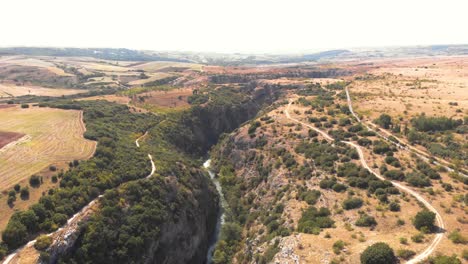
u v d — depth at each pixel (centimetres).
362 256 4947
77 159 7944
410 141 10638
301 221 6969
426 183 7381
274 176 9894
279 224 7475
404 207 6519
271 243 6662
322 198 7556
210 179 11844
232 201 10488
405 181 7656
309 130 11662
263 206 9144
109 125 11719
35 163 7388
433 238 5303
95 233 6088
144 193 7625
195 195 9144
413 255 4862
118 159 8706
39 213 5847
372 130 11788
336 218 6694
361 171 8162
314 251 5469
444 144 10194
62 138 9225
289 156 10288
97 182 7256
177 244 7569
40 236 5500
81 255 5750
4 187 6309
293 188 8662
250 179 11044
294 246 5750
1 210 5806
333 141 10388
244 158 12250
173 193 8331
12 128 9688
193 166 10631
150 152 10000
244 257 7500
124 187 7444
